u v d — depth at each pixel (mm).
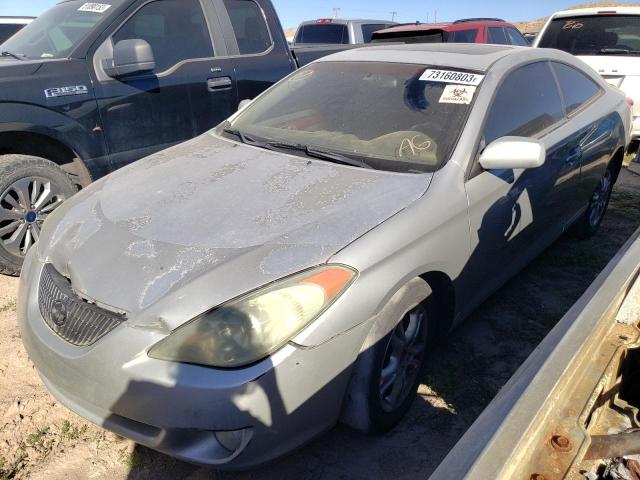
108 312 2006
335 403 2105
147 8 4273
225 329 1863
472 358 3064
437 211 2404
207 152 3002
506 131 2986
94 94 3896
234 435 1903
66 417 2559
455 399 2734
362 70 3357
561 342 1354
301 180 2539
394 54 3449
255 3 5070
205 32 4648
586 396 1311
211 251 2082
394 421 2471
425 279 2480
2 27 7262
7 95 3496
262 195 2424
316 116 3145
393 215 2279
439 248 2400
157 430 1926
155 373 1860
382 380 2316
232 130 3291
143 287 1998
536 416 1102
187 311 1896
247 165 2748
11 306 3473
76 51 3891
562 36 7371
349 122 3012
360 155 2740
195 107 4516
